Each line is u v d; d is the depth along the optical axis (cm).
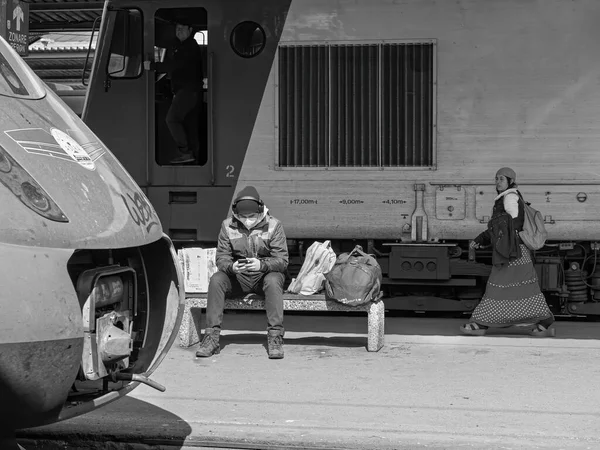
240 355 718
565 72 846
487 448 480
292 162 882
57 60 1322
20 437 518
